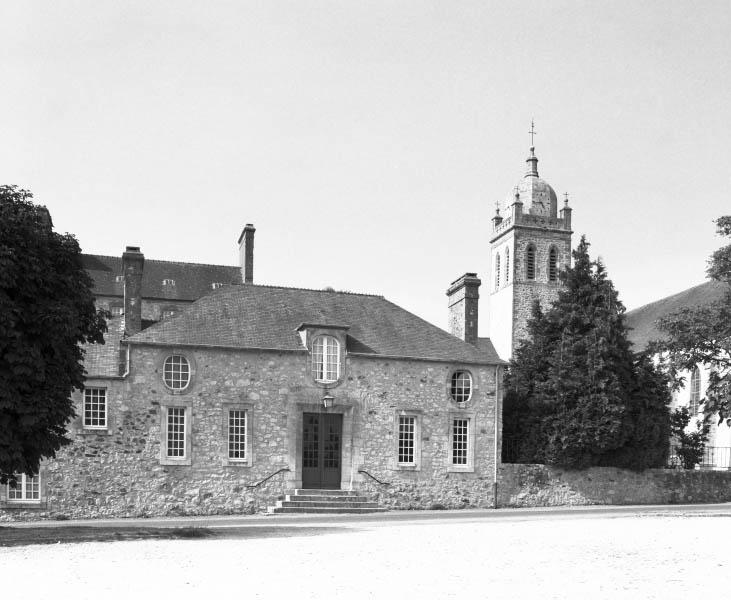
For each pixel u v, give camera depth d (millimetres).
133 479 29812
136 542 18719
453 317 38656
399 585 13078
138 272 31766
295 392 31797
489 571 14398
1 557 16016
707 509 31969
